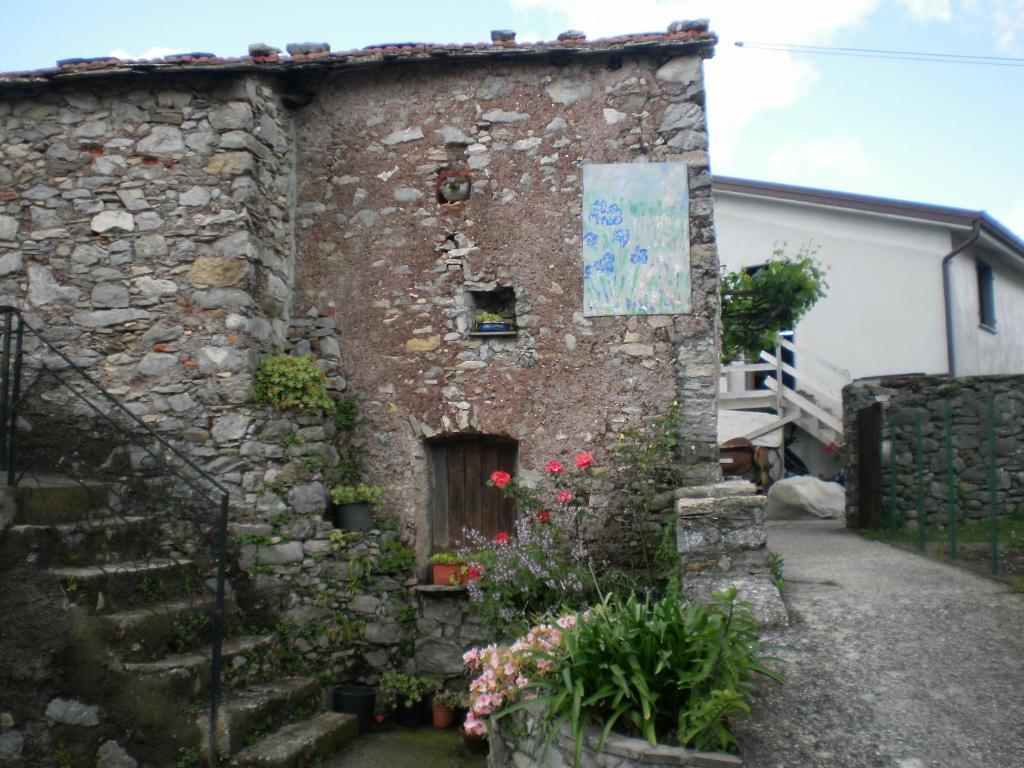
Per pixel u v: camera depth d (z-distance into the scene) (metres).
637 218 6.36
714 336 6.25
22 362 5.94
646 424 6.23
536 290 6.43
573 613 4.40
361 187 6.71
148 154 6.20
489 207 6.52
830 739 3.48
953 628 4.47
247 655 5.34
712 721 3.39
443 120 6.63
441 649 6.05
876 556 6.46
